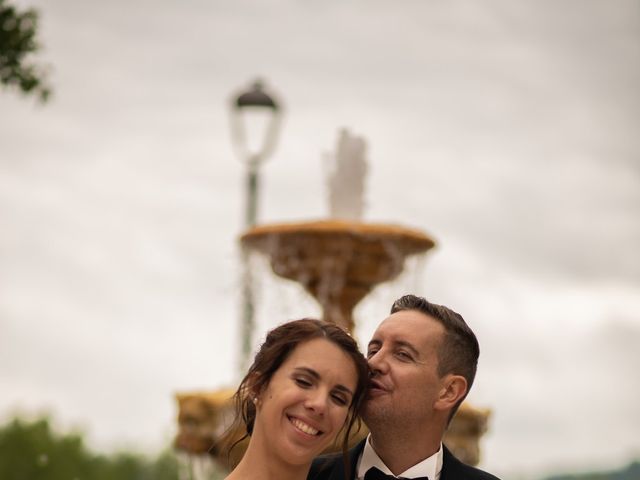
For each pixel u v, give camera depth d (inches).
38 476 1889.8
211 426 480.7
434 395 256.8
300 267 527.2
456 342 258.2
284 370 243.4
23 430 1900.8
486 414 484.7
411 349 255.8
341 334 247.0
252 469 245.3
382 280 530.6
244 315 545.6
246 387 247.3
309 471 267.1
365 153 552.7
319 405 240.8
